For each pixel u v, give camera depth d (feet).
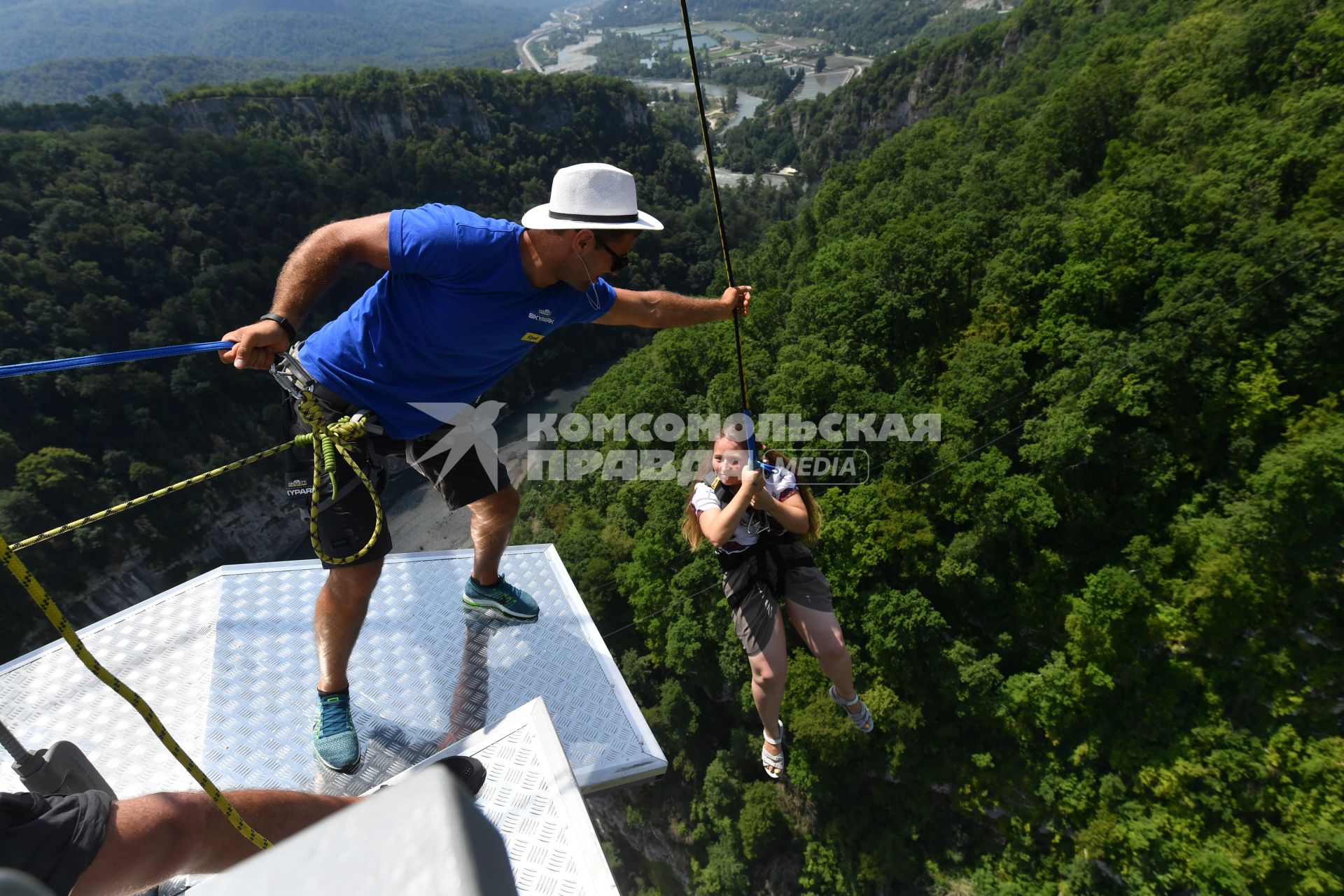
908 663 97.91
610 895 9.41
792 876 101.30
